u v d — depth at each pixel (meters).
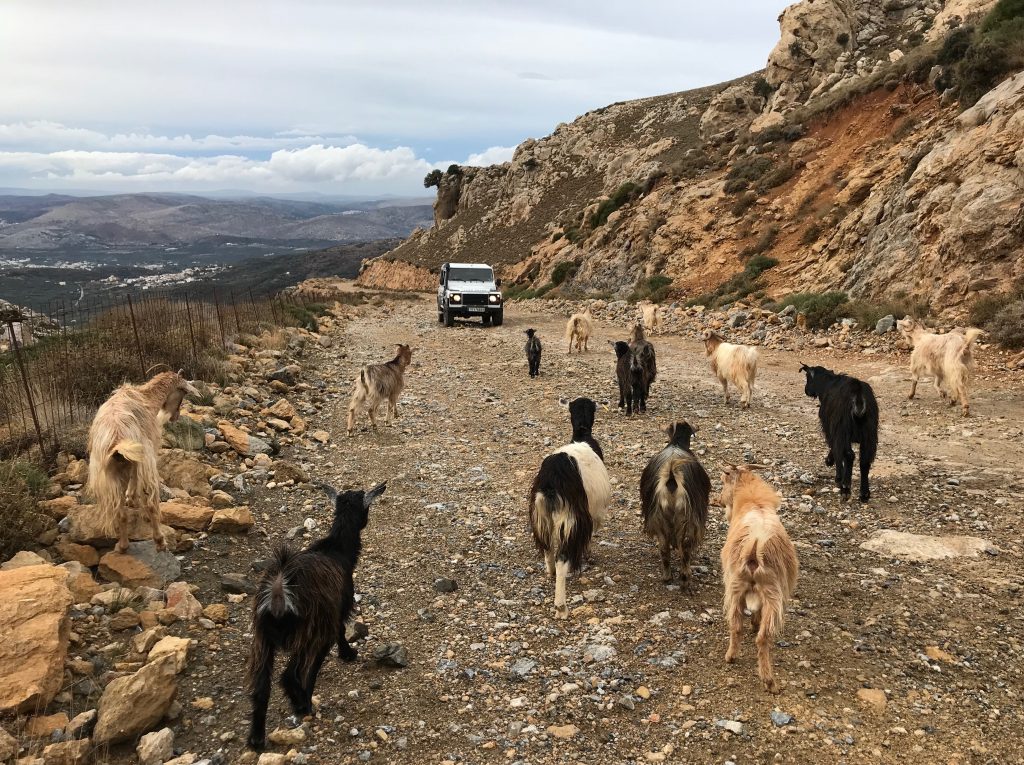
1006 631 5.23
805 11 45.50
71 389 10.04
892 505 7.88
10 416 8.96
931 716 4.31
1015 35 22.61
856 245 23.11
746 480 5.80
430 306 45.59
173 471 8.16
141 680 4.30
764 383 15.09
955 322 16.38
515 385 16.09
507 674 4.97
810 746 4.05
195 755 4.07
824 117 32.66
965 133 19.56
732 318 22.28
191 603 5.68
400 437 11.70
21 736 3.98
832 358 16.94
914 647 5.07
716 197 32.91
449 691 4.79
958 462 9.17
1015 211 16.59
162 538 6.31
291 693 4.27
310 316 29.23
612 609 5.86
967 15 38.91
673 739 4.18
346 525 5.00
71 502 6.69
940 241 18.19
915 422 11.27
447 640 5.49
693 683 4.73
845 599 5.83
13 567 5.48
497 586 6.41
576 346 21.39
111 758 4.03
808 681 4.68
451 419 12.93
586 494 5.98
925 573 6.22
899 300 18.56
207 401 11.99
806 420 12.01
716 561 6.80
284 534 7.56
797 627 5.39
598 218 47.19
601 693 4.67
